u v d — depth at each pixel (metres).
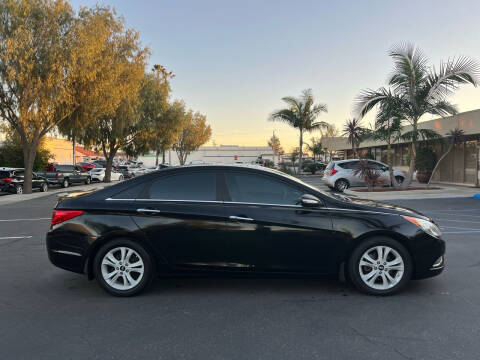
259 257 4.59
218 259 4.61
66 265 4.68
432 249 4.57
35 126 20.78
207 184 4.77
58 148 49.12
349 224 4.54
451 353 3.20
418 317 3.95
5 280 5.34
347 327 3.72
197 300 4.51
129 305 4.36
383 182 17.36
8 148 32.03
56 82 19.20
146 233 4.58
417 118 16.30
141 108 31.22
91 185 30.83
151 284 5.12
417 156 21.91
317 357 3.15
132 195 4.76
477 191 16.77
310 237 4.55
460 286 4.93
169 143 35.47
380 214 4.60
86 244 4.61
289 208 4.62
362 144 29.80
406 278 4.54
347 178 19.28
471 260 6.18
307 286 4.98
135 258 4.71
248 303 4.40
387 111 15.96
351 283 4.99
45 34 19.33
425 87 15.54
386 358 3.13
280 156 65.94
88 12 21.16
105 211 4.66
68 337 3.57
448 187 19.06
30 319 3.99
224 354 3.22
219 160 78.25
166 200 4.71
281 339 3.48
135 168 42.38
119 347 3.36
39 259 6.50
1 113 20.34
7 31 19.00
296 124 31.58
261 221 4.55
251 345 3.37
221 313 4.10
